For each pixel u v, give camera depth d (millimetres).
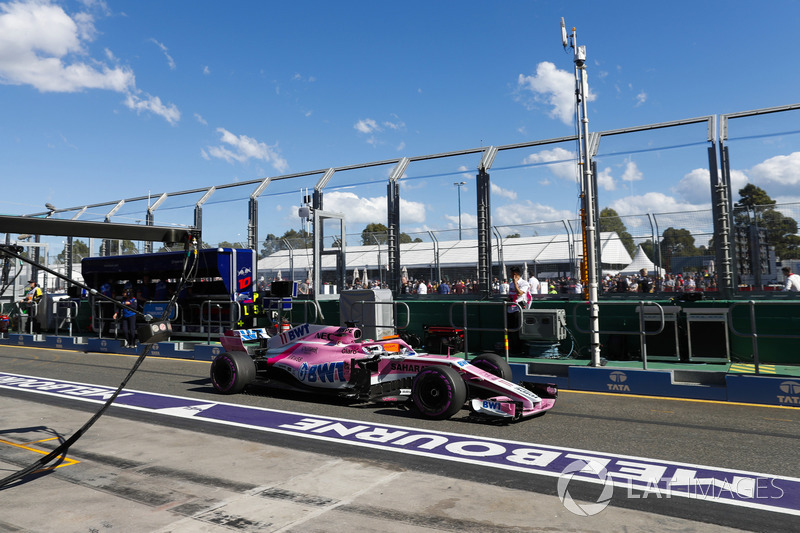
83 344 16609
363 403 8461
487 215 13961
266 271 17984
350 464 5414
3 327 18312
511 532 3828
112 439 6383
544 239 13828
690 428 6770
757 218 10992
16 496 4578
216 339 15648
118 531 3863
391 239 15438
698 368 9883
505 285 14172
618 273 12266
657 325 11102
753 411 7676
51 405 8328
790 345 10336
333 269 17250
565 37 10820
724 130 11539
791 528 3902
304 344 9078
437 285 14914
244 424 7121
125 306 4238
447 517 4086
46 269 3910
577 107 10969
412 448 5973
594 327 9914
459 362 7590
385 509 4242
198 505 4344
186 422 7234
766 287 10805
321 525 3945
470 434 6570
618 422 7121
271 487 4754
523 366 10445
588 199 10258
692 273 11555
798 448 5867
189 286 16109
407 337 12602
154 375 11289
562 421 7203
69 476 5078
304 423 7168
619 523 3982
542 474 5086
